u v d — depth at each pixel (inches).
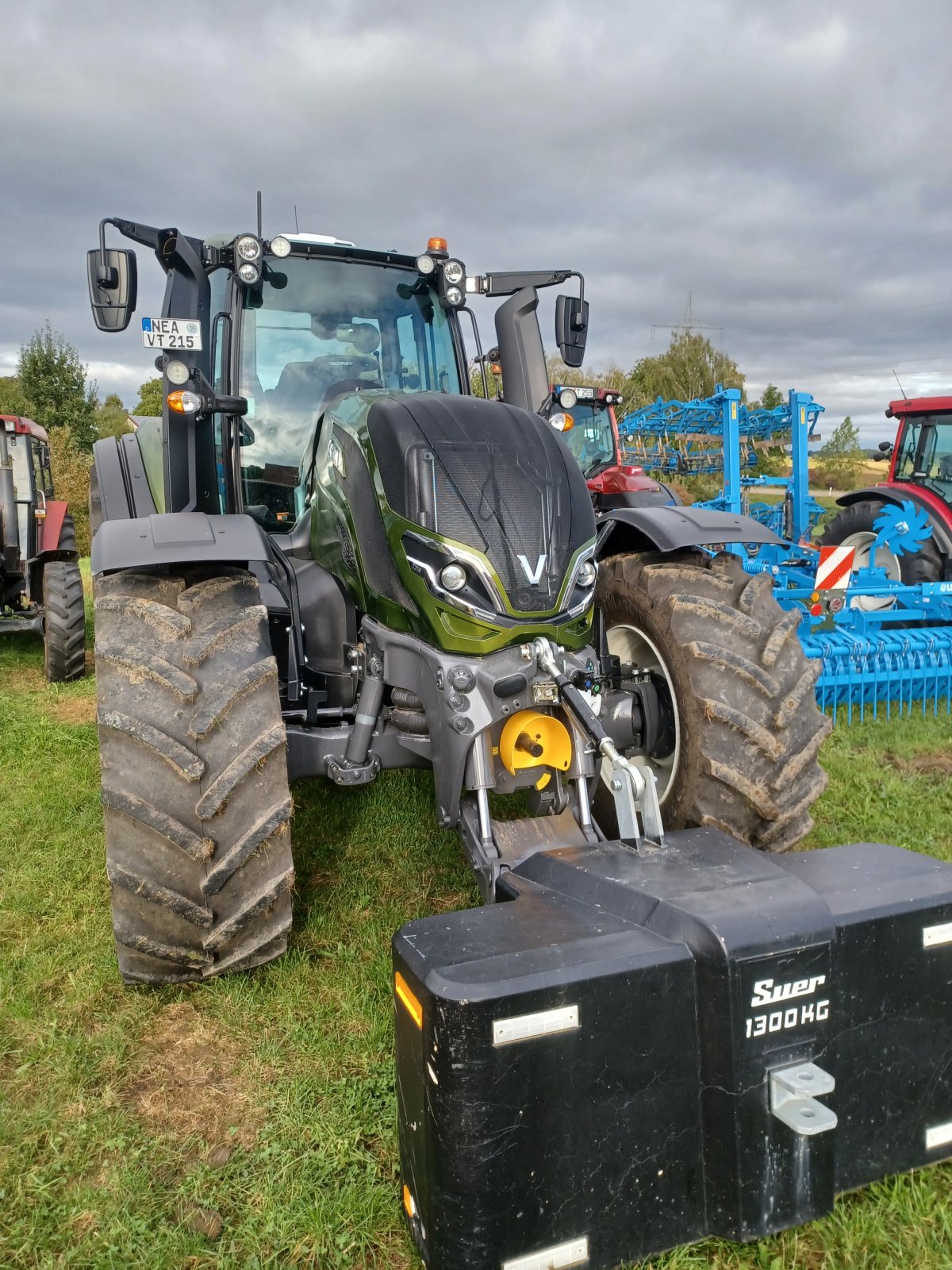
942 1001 72.8
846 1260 66.9
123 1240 71.3
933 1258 67.0
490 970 62.4
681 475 624.7
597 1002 63.1
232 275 135.7
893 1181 73.0
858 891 72.9
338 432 116.0
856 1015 69.6
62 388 1316.4
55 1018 98.5
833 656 215.9
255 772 95.1
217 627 98.6
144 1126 83.5
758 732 104.2
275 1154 79.4
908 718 218.2
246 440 142.0
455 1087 60.3
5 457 290.7
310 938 113.3
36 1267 69.7
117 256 114.9
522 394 143.5
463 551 96.3
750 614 114.7
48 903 124.2
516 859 94.5
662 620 114.3
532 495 101.6
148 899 91.5
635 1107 64.6
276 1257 69.6
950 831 147.9
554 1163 62.6
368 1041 93.3
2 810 157.2
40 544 307.6
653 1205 65.7
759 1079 65.8
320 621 119.9
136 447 179.0
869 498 331.6
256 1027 96.6
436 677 97.9
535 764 99.1
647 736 116.6
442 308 154.4
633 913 70.3
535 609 97.1
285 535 139.9
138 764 92.1
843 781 171.0
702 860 77.4
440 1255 62.4
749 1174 65.6
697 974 65.9
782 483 416.8
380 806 158.1
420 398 110.5
